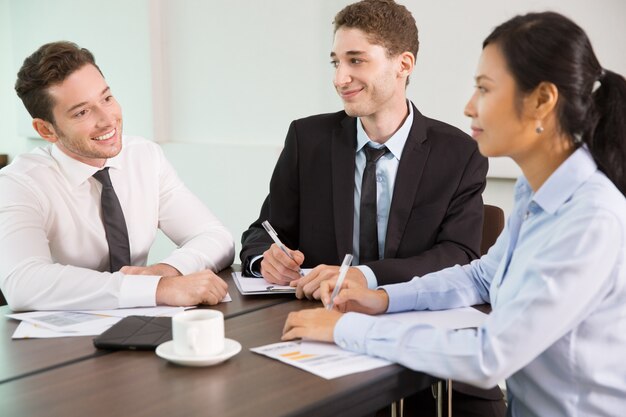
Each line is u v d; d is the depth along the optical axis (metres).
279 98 3.56
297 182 2.07
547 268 1.13
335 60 1.87
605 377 1.19
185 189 2.16
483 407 1.82
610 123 1.20
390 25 1.81
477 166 1.94
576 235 1.13
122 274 1.58
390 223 1.90
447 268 1.61
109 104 1.83
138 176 2.05
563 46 1.15
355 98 1.84
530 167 1.26
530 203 1.27
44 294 1.55
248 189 3.68
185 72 3.92
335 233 1.96
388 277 1.69
